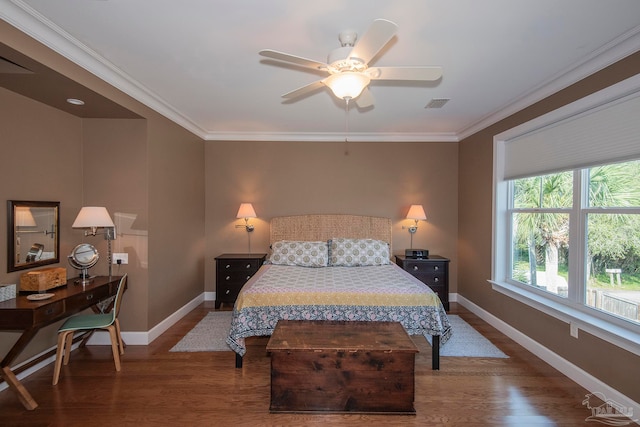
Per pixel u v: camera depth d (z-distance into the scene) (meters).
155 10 1.79
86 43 2.16
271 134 4.69
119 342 2.91
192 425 2.01
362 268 3.91
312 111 3.65
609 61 2.20
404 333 2.40
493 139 3.71
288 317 2.71
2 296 2.27
